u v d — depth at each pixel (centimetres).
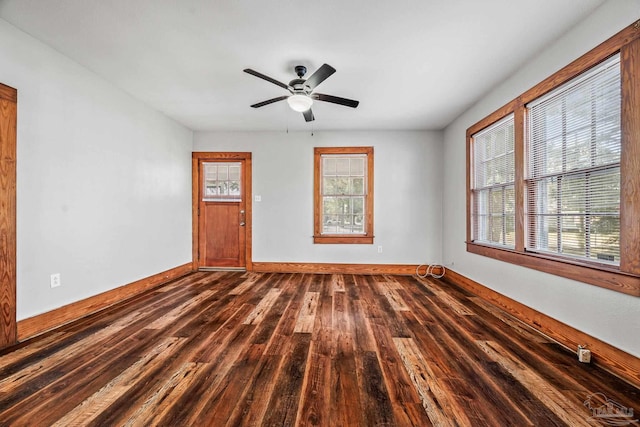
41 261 237
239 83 306
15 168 217
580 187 210
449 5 188
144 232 368
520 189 269
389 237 472
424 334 237
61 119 254
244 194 489
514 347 215
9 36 214
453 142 425
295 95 263
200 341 222
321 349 211
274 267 483
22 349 207
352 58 253
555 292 226
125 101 332
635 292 165
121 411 144
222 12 196
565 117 223
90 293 285
